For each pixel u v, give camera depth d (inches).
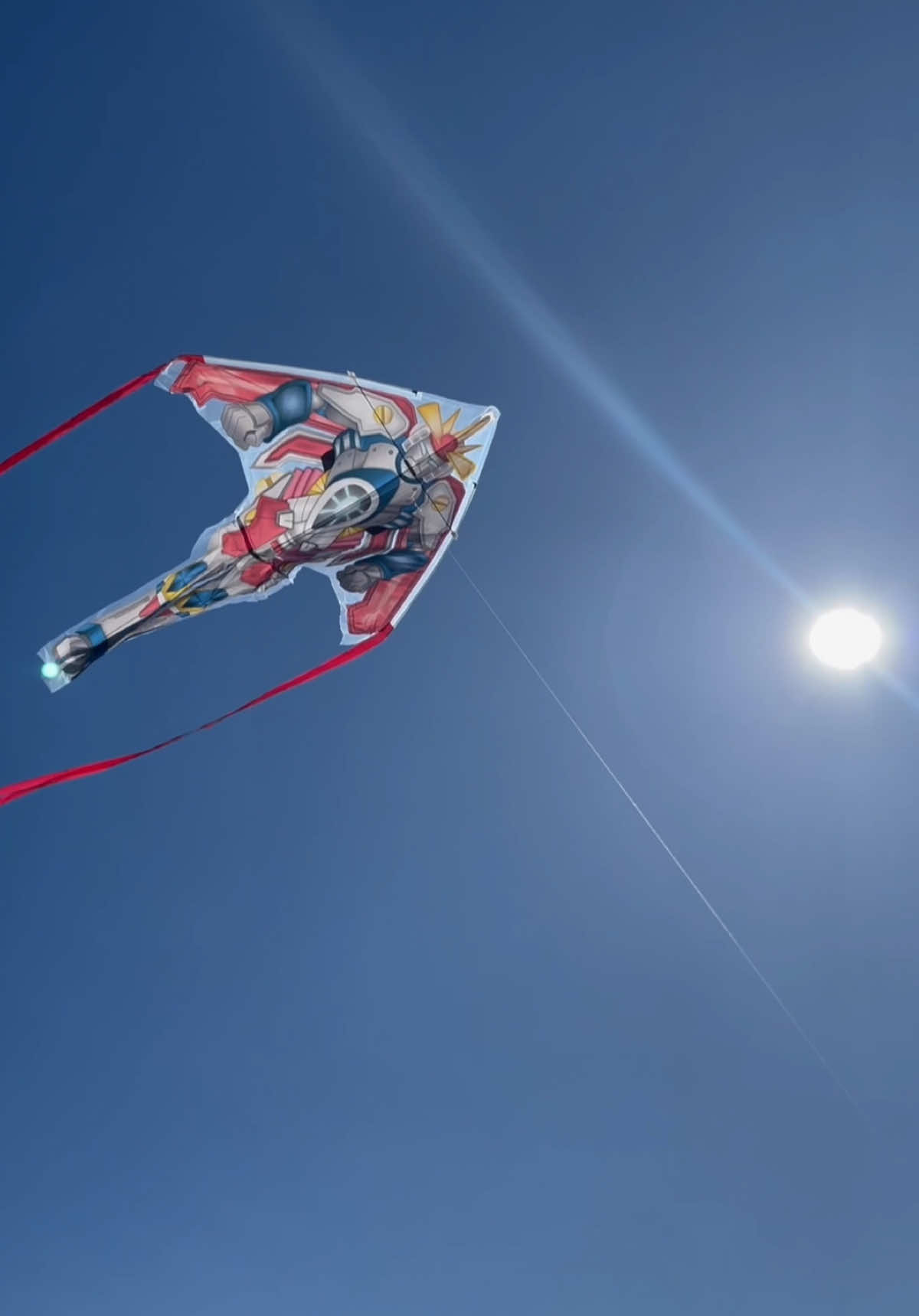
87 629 288.8
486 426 322.3
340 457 309.6
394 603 324.2
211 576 301.4
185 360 291.7
